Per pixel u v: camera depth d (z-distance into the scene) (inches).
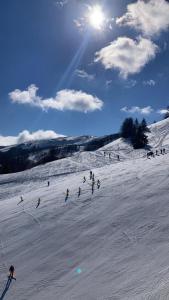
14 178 3951.8
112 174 2549.2
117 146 5354.3
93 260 1400.1
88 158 4466.0
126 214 1721.2
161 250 1307.8
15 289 1333.7
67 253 1514.5
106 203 1945.1
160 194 1845.5
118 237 1524.4
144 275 1152.2
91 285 1211.2
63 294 1211.2
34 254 1584.6
